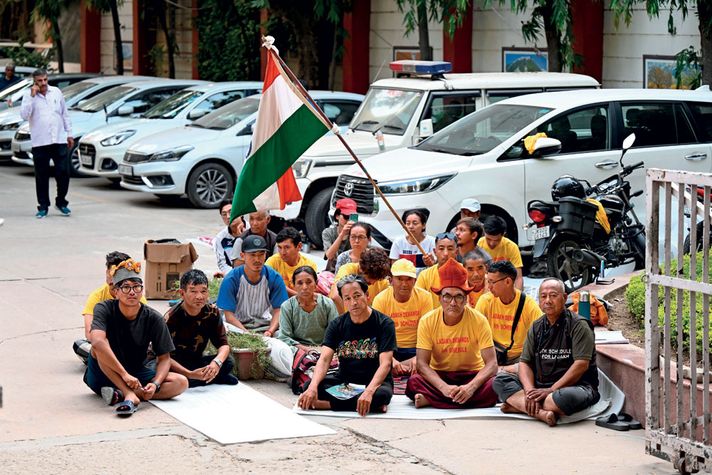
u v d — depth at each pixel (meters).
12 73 25.36
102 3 29.00
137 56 30.84
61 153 16.86
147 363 8.55
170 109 20.12
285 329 9.19
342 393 8.16
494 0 20.88
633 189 13.16
